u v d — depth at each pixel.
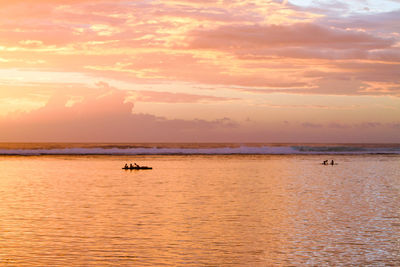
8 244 17.88
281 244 18.19
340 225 21.69
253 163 68.00
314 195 31.98
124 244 18.00
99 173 49.44
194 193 32.75
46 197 30.28
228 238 19.09
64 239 18.70
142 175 47.19
